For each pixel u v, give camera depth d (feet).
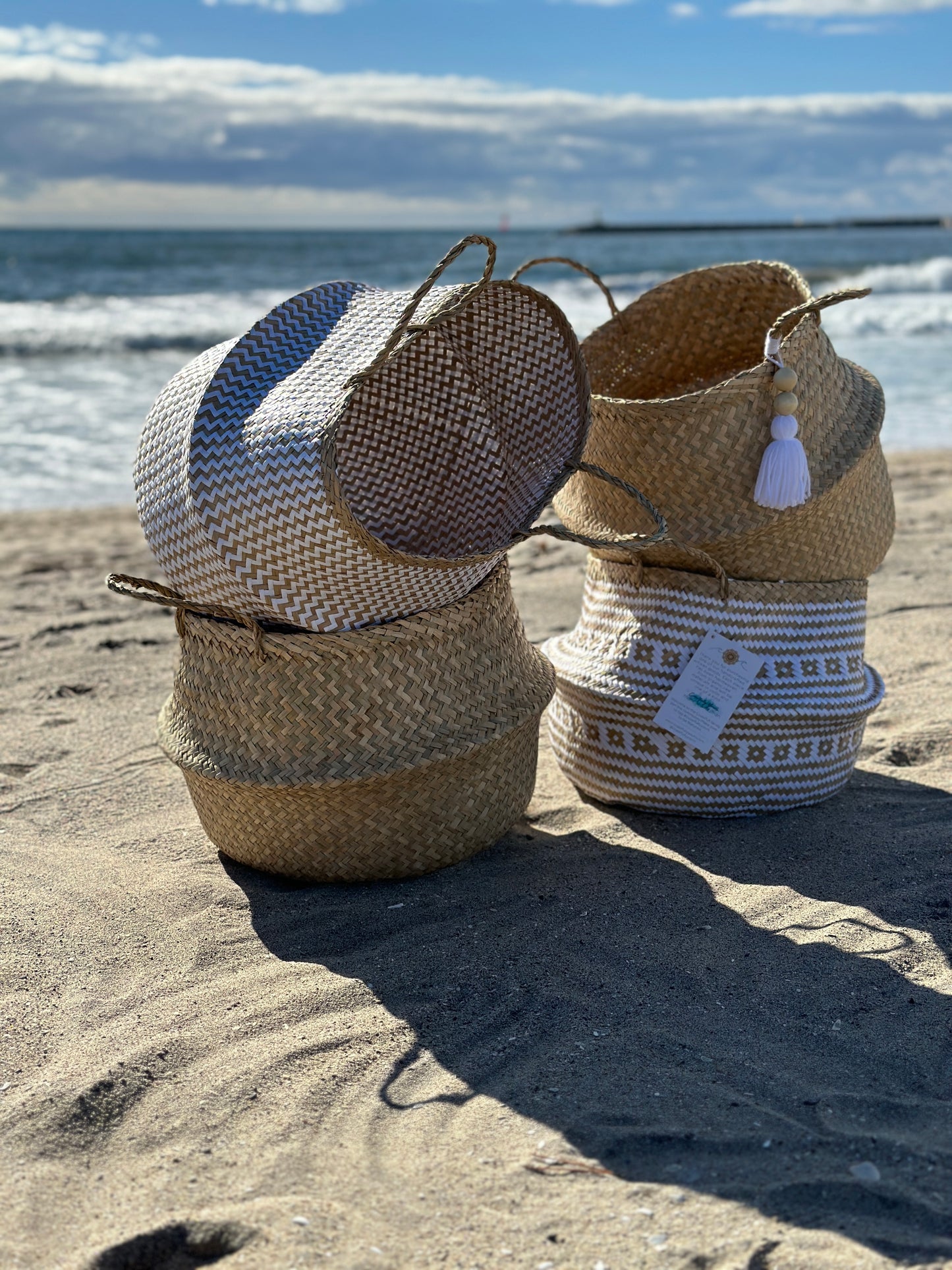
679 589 9.99
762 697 9.93
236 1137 6.48
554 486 8.98
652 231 442.09
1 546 22.75
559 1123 6.49
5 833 10.52
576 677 10.45
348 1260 5.54
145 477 9.09
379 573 8.28
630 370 11.74
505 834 10.10
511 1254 5.55
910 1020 7.38
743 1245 5.53
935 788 10.91
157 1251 5.72
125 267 117.29
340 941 8.54
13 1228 5.82
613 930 8.56
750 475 9.56
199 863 9.94
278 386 8.64
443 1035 7.39
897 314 63.98
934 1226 5.62
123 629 16.87
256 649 8.64
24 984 8.09
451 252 7.81
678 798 10.32
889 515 10.52
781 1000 7.64
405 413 10.19
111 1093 6.84
